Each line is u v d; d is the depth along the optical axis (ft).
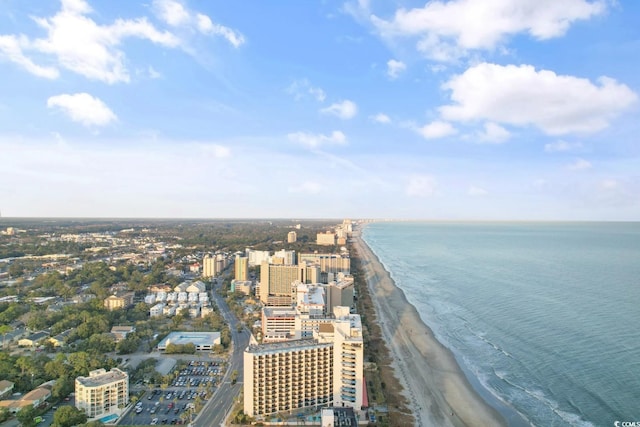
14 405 654.94
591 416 643.04
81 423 616.39
